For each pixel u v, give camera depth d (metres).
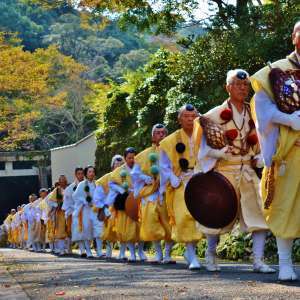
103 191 14.55
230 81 7.93
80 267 10.82
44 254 19.16
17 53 36.75
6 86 36.91
